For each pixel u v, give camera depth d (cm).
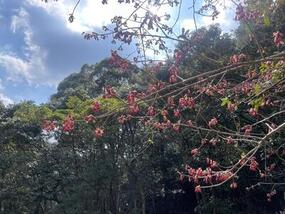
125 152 3288
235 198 3141
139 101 615
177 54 619
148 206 4009
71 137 3169
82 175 3194
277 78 603
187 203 3994
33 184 3325
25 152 3475
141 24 572
